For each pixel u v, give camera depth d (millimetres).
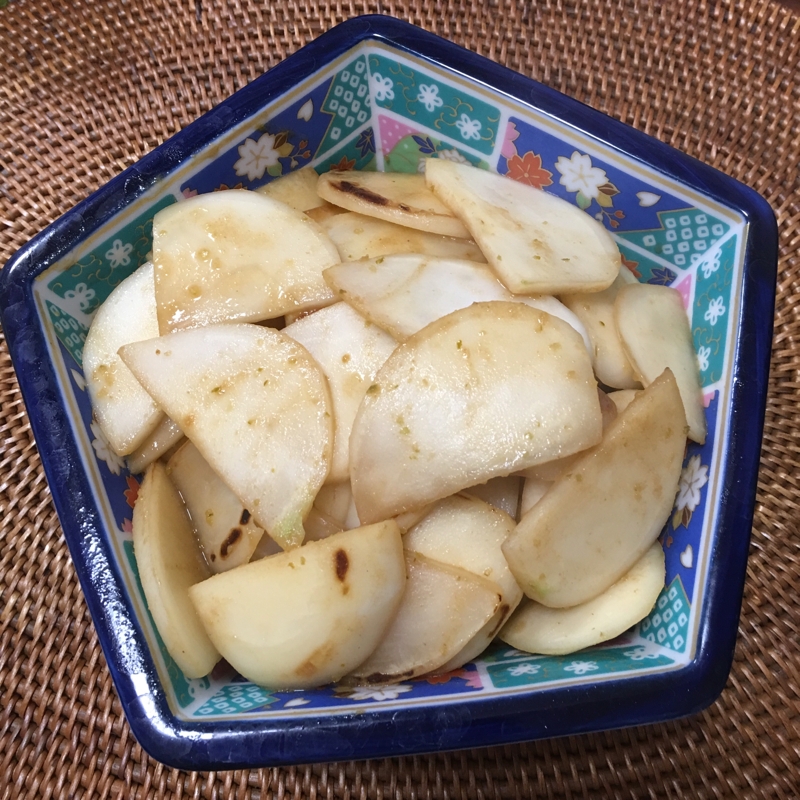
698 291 231
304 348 210
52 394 203
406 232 231
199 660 197
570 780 222
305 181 246
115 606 189
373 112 249
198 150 222
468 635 199
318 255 220
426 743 175
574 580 203
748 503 198
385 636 203
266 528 201
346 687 202
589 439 197
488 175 235
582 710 178
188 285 216
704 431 214
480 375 200
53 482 197
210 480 218
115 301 224
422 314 209
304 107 234
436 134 247
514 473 208
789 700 229
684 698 181
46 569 238
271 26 298
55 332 212
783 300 267
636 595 206
